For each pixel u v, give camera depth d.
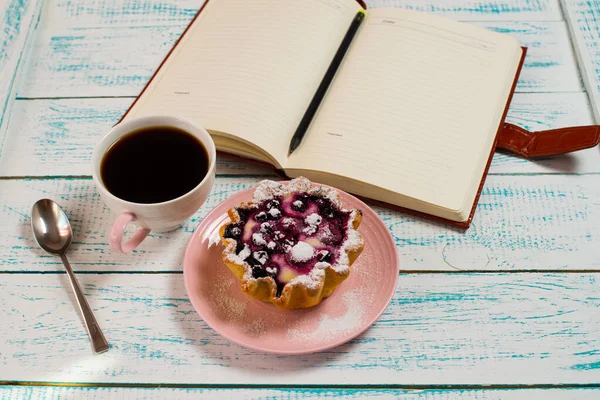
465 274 0.60
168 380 0.56
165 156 0.59
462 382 0.55
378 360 0.56
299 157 0.62
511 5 0.75
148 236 0.62
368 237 0.59
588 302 0.58
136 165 0.58
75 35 0.75
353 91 0.65
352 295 0.56
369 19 0.70
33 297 0.59
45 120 0.69
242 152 0.64
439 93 0.65
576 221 0.62
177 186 0.57
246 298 0.57
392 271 0.57
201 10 0.73
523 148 0.65
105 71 0.72
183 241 0.62
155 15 0.76
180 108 0.65
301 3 0.70
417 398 0.55
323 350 0.55
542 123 0.67
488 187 0.64
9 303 0.59
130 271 0.60
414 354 0.56
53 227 0.61
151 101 0.66
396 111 0.64
